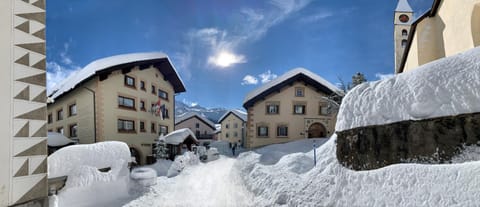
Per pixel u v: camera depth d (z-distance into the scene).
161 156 17.55
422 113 4.04
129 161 8.55
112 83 16.42
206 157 21.06
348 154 5.58
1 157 2.27
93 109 15.66
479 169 3.13
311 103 22.56
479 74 3.54
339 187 5.38
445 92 3.85
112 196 7.65
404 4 27.58
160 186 9.54
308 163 9.38
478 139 3.34
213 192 8.59
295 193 6.46
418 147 4.03
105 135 15.59
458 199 3.15
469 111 3.48
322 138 20.17
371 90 5.32
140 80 18.97
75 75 20.12
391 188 4.13
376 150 4.79
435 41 10.16
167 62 20.67
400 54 26.61
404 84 4.60
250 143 22.23
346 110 5.84
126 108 17.36
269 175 8.97
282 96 22.64
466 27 7.21
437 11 9.87
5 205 2.27
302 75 22.27
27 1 2.58
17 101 2.42
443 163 3.65
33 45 2.60
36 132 2.56
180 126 49.69
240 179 10.62
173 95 24.41
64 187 6.84
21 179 2.40
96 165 7.61
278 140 22.19
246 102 22.20
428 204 3.46
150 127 19.80
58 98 17.95
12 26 2.43
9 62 2.38
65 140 16.14
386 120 4.66
